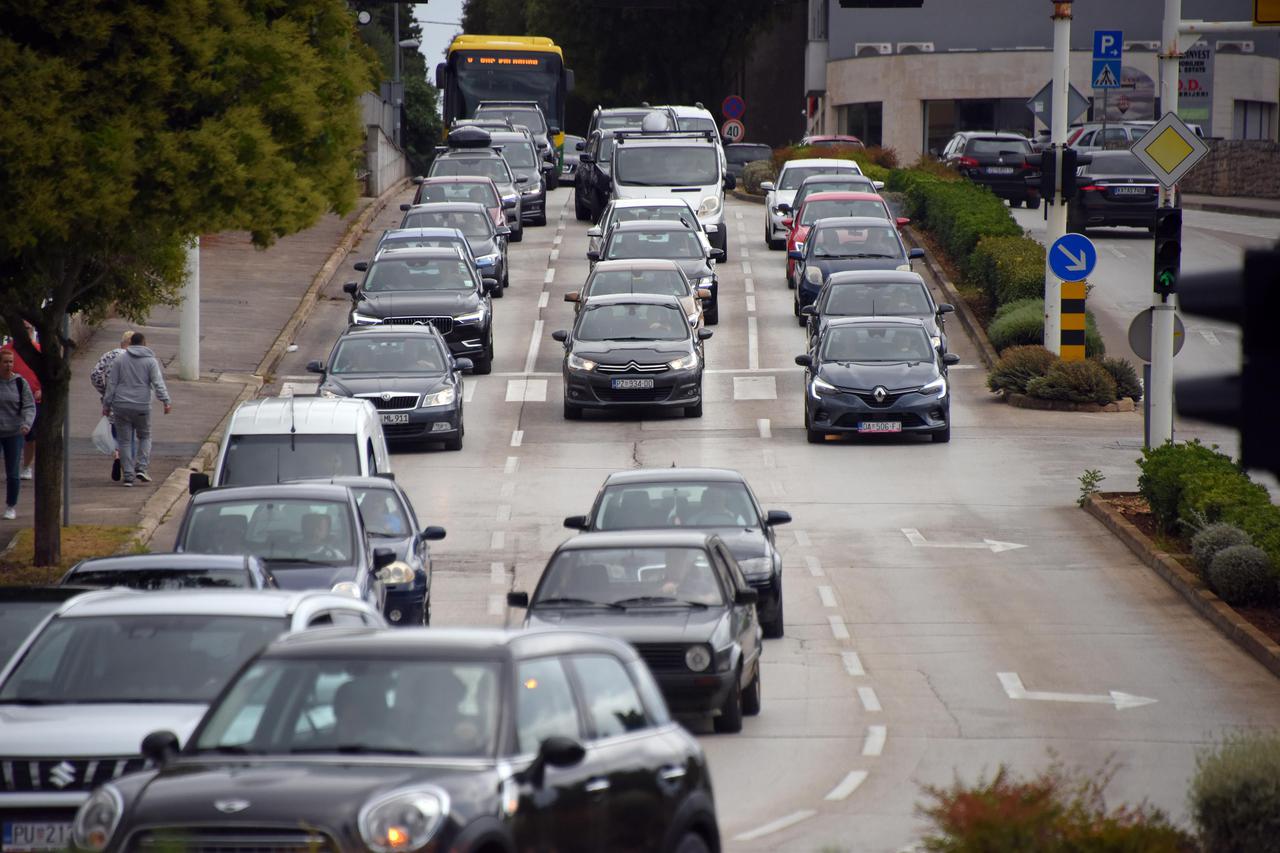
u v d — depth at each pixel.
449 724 28.09
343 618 42.03
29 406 81.12
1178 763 48.31
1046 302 123.00
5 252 61.16
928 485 94.69
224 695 29.38
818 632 66.19
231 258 170.50
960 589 73.12
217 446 101.12
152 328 137.38
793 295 157.88
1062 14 116.94
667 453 103.25
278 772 26.86
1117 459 101.50
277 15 69.00
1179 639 64.81
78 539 76.62
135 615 39.94
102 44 61.16
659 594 53.72
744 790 45.25
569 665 30.23
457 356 125.19
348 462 74.50
